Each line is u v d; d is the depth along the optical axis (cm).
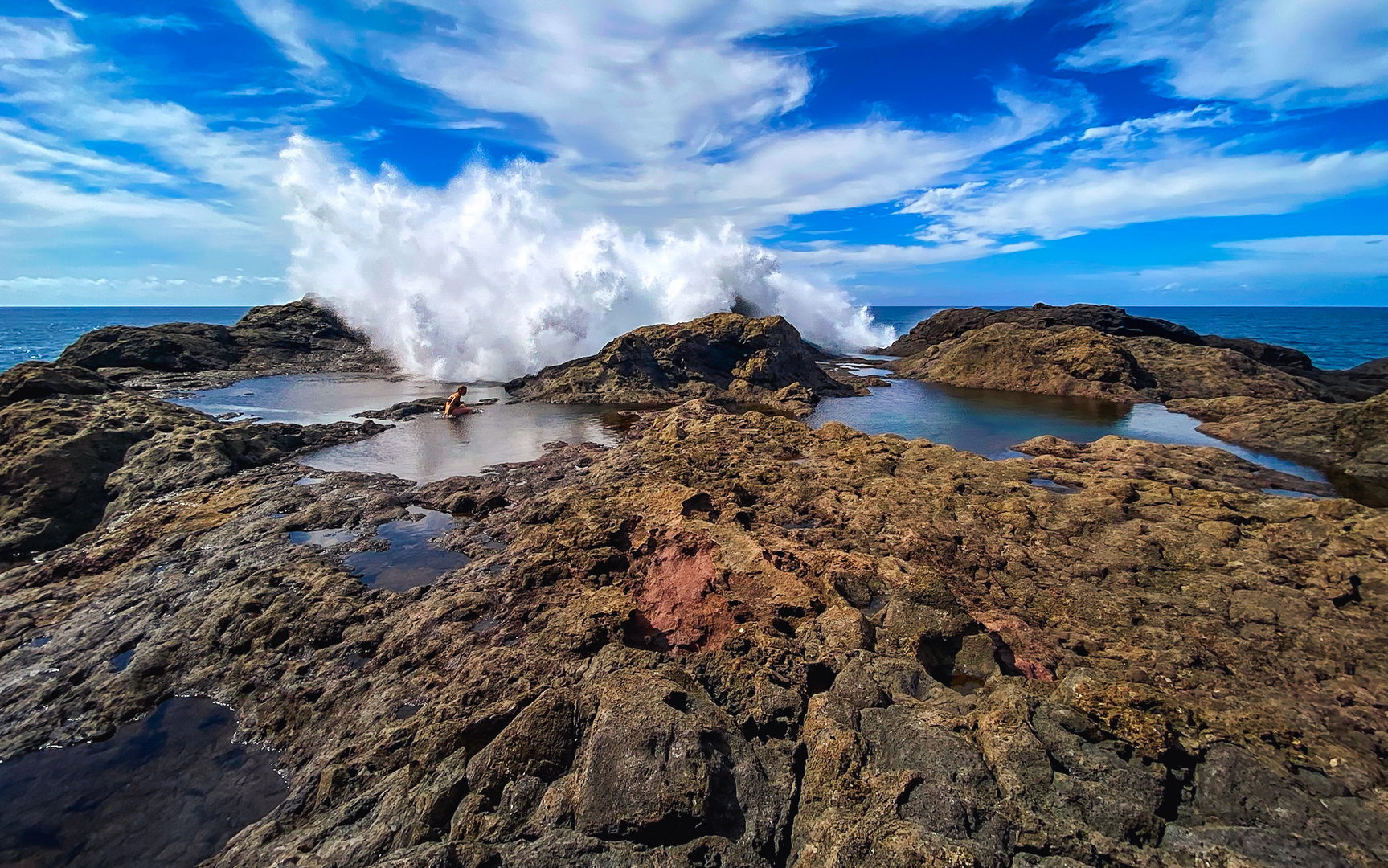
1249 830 581
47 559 1581
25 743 927
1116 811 598
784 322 4200
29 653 1117
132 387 3803
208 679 1052
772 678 844
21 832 784
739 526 1388
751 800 656
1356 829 615
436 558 1447
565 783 679
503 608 1170
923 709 757
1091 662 1047
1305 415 2509
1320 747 780
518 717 758
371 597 1234
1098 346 3981
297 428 2542
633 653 906
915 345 6288
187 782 859
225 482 1905
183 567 1400
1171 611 1176
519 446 2506
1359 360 6912
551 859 586
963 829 591
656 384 3866
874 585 1128
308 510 1673
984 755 671
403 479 1998
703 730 708
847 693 790
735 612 1065
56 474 1788
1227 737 712
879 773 658
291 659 1077
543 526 1502
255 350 4972
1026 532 1476
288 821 744
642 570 1267
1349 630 1070
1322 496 1855
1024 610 1220
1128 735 677
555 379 3969
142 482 1880
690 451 2145
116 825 793
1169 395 3744
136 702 1003
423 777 730
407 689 961
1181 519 1466
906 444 2152
